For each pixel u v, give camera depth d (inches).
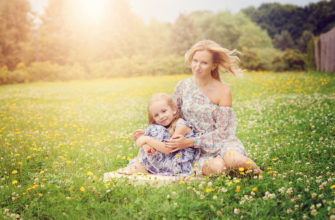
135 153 159.0
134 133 116.6
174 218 80.1
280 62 879.1
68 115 311.0
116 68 1017.5
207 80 118.4
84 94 532.7
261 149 147.9
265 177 101.1
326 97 281.7
